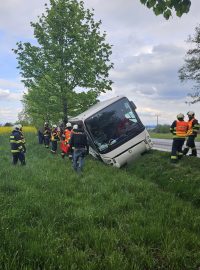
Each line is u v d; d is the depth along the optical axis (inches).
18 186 416.8
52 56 1002.7
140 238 253.4
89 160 721.0
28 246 228.2
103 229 268.1
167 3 271.4
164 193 406.0
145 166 590.9
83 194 394.0
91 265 206.1
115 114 669.9
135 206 345.7
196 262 222.4
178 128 560.1
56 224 282.0
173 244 241.0
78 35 982.4
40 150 1021.2
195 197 386.3
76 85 1008.2
